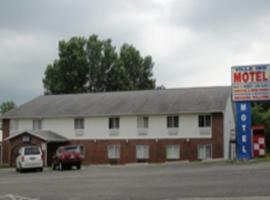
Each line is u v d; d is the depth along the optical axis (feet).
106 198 52.16
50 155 167.02
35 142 166.30
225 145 151.84
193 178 69.77
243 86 107.76
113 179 77.10
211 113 153.38
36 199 54.44
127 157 164.45
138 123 164.04
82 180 78.23
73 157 128.06
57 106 182.19
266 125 191.93
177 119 158.81
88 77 259.80
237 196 48.60
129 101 172.55
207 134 153.69
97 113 168.14
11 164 170.09
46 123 178.29
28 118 180.14
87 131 171.22
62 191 61.67
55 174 104.37
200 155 154.20
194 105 157.38
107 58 263.08
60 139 169.37
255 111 196.85
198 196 50.06
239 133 108.88
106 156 167.53
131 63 276.21
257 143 114.83
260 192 50.65
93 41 261.44
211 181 63.67
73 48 254.47
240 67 108.17
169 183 64.69
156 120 161.58
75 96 190.08
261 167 84.84
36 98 196.24
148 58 281.13
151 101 168.45
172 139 158.51
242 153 108.78
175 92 172.24
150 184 64.90
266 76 106.22
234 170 80.48
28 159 123.95
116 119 167.94
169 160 158.40
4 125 184.75
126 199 50.57
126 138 165.17
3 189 68.39
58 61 254.47
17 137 170.09
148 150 161.79
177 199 48.57
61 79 254.47
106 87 263.70
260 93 106.42
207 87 171.22
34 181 82.23
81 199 52.44
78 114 171.22
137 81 278.87
